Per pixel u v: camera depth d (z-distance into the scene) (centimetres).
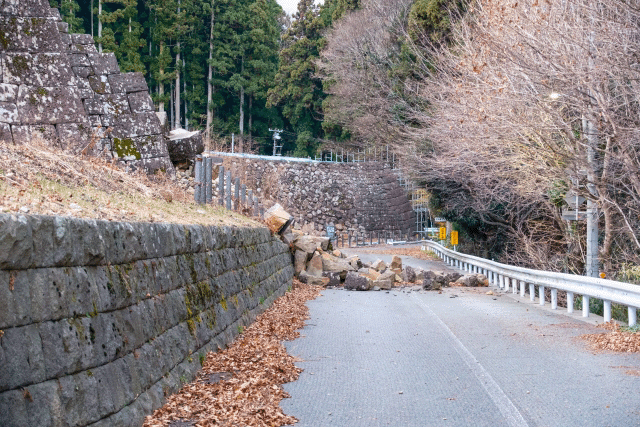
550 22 1489
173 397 631
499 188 2442
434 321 1288
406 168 3088
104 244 546
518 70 1584
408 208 6344
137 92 1620
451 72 2320
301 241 2261
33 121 1278
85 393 461
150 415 569
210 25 7650
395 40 4631
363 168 6072
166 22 7125
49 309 440
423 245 4950
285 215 2156
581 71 1398
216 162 3797
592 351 952
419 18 3512
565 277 1398
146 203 1047
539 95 1558
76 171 1016
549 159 1695
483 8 1795
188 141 1931
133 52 6575
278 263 1794
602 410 630
